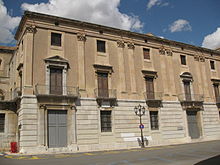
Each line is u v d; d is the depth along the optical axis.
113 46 26.39
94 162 12.76
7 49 31.98
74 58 23.67
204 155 14.42
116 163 12.16
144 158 13.84
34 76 21.34
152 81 28.16
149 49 28.97
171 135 27.36
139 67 27.48
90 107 23.06
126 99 25.38
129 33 27.48
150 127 26.16
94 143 22.36
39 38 22.45
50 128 20.91
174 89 29.41
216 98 33.56
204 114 31.27
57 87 22.16
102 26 25.88
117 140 23.64
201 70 33.22
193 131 29.67
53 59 22.39
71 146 21.08
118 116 24.39
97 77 24.47
